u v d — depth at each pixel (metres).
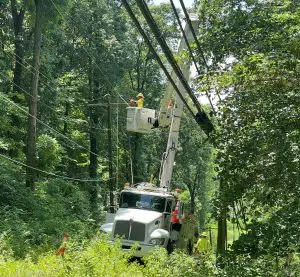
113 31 44.12
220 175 10.53
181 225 22.39
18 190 27.62
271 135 9.84
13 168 30.09
